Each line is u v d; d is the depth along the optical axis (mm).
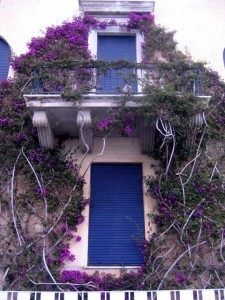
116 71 10016
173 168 9594
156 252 8680
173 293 7371
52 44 11461
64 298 7367
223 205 9148
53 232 8891
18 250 8633
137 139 10305
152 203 9461
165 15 12508
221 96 10750
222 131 10281
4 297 7328
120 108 9094
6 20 12203
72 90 9273
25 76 10773
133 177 9930
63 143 10086
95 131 9469
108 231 9227
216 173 9594
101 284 8305
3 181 9469
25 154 9695
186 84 9531
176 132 9289
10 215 9117
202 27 12281
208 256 8703
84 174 9531
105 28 12133
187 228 8789
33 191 9328
